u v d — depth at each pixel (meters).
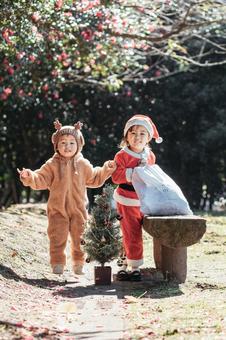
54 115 28.38
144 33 19.75
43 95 26.48
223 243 15.23
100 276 10.93
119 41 19.28
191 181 32.75
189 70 27.61
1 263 11.12
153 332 7.88
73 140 11.42
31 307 9.11
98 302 9.62
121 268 11.42
